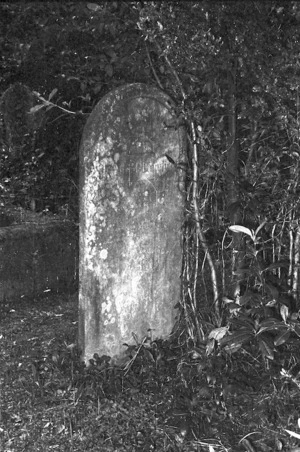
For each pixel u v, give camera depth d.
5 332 5.30
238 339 3.78
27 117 7.19
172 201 4.50
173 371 4.32
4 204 6.68
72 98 7.07
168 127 4.39
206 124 4.43
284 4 4.23
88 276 4.36
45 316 5.65
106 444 3.74
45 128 7.11
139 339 4.57
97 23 4.61
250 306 4.43
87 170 4.24
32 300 6.01
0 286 5.86
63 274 6.21
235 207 4.30
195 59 4.24
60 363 4.46
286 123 4.24
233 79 4.34
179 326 4.70
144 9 4.13
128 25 4.52
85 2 4.90
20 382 4.38
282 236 4.68
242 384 4.05
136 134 4.30
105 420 3.94
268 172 4.44
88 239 4.31
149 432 3.82
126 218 4.37
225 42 4.25
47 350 4.86
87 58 5.50
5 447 3.74
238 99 4.36
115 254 4.38
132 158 4.32
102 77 5.56
